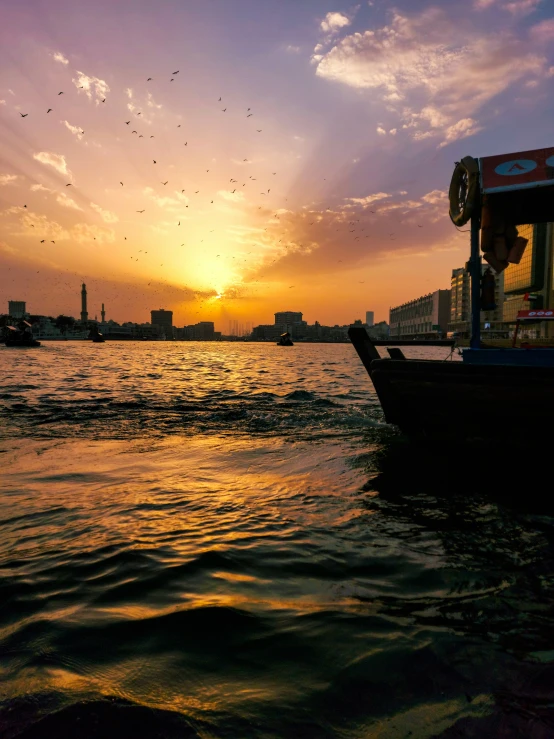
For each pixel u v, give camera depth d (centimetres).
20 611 285
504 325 9338
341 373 2969
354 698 209
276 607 294
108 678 220
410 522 464
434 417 820
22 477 618
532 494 559
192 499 530
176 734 182
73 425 1020
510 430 754
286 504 517
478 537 427
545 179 754
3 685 214
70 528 434
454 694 213
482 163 812
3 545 393
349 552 389
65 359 4697
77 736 180
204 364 4050
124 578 331
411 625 275
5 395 1545
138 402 1402
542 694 213
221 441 871
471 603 305
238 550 386
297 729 188
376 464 704
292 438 902
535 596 316
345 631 266
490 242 832
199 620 274
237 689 213
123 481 604
